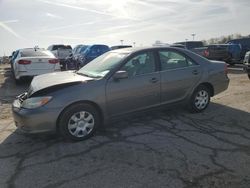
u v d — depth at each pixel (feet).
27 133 14.78
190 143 14.79
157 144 14.76
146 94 17.35
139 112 17.44
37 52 39.32
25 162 13.17
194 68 19.58
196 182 10.88
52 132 14.90
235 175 11.33
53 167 12.54
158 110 18.35
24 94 16.90
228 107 21.71
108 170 12.07
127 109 16.89
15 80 40.09
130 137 15.89
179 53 19.25
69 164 12.78
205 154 13.37
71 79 16.12
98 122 16.12
